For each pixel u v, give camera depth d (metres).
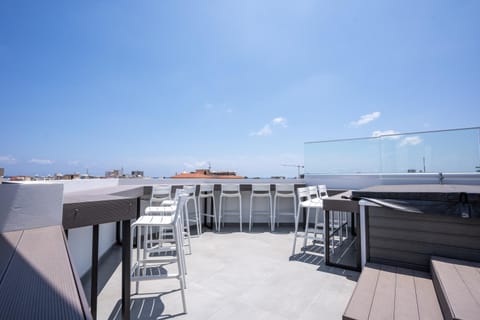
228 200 5.57
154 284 2.43
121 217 1.64
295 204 4.81
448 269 1.78
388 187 3.35
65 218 1.34
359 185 4.73
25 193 1.15
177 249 2.03
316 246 3.74
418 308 1.47
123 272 1.69
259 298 2.15
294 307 2.00
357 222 2.70
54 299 0.59
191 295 2.21
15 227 1.12
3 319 0.50
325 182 5.09
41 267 0.76
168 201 3.37
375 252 2.42
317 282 2.46
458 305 1.27
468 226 2.05
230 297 2.17
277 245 3.81
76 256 2.51
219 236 4.43
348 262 2.99
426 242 2.20
